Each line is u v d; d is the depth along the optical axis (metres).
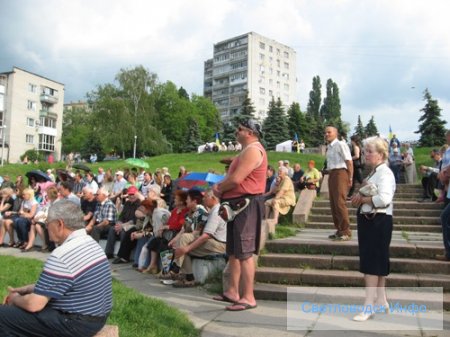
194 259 7.16
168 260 7.46
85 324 3.16
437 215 10.41
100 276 3.28
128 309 5.04
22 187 12.96
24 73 73.00
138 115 57.03
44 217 11.12
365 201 4.95
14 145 71.12
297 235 8.66
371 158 5.15
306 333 4.59
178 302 5.98
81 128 93.62
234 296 5.85
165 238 8.27
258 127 5.51
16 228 11.68
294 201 10.45
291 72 117.69
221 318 5.17
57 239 3.34
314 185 12.52
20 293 3.57
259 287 6.23
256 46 109.31
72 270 3.16
